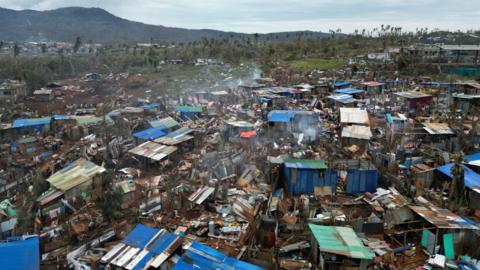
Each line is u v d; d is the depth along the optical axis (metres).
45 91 84.25
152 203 28.41
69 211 28.78
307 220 24.98
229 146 42.06
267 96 65.50
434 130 41.81
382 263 21.09
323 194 29.97
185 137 44.22
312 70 105.56
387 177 31.14
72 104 76.25
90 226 25.94
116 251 21.06
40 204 28.27
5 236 24.98
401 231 23.73
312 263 21.38
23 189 33.28
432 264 20.77
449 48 107.50
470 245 21.97
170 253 20.64
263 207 27.98
